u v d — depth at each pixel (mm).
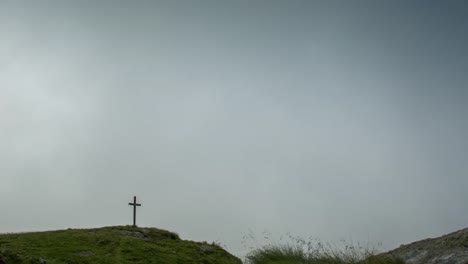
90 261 18359
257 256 19953
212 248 24500
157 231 26109
